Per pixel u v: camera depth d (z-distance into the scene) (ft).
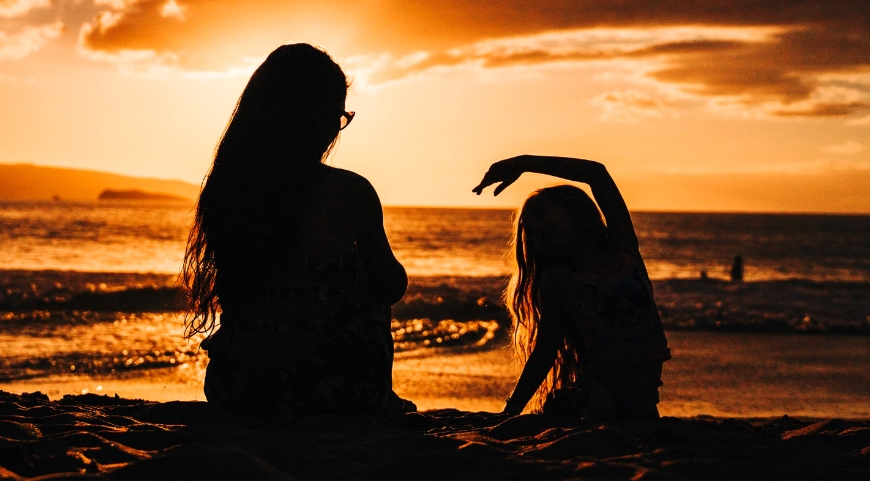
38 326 46.16
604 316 10.46
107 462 7.38
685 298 73.67
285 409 9.63
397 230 281.95
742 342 43.91
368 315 10.07
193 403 10.34
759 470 7.45
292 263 9.54
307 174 9.51
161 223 274.98
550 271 10.71
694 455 8.07
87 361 33.30
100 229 226.99
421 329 48.21
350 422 9.33
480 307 58.44
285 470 7.23
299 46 9.85
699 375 31.96
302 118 9.57
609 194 11.31
